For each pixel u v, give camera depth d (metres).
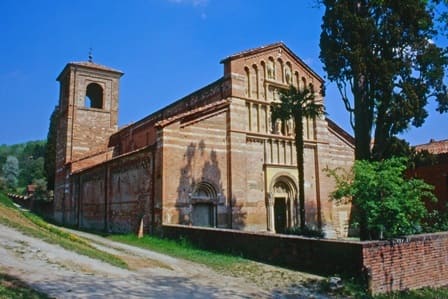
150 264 15.29
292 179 30.16
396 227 14.56
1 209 20.67
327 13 20.11
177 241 21.62
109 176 32.66
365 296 12.01
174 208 24.17
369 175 14.52
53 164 53.66
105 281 11.15
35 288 9.34
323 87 26.11
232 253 18.08
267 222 28.30
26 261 12.05
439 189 28.22
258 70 29.95
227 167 27.05
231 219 26.34
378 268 12.90
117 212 30.34
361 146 19.12
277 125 30.30
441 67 17.97
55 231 20.44
